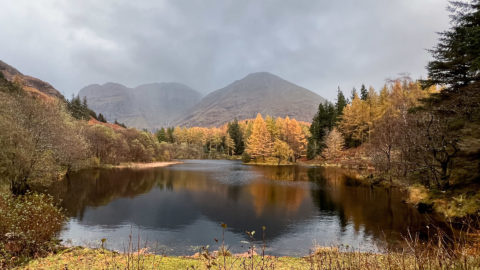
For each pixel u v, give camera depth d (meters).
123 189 25.20
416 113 20.94
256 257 7.87
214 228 13.72
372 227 13.29
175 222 14.75
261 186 27.33
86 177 33.22
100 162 50.09
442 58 16.58
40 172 21.28
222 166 56.72
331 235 12.35
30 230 7.57
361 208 17.36
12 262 6.27
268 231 13.16
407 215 15.20
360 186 26.59
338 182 29.62
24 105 23.95
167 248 10.86
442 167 17.59
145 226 13.96
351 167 44.38
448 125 17.20
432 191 17.34
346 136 62.84
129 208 17.83
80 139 37.03
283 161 64.44
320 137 70.38
